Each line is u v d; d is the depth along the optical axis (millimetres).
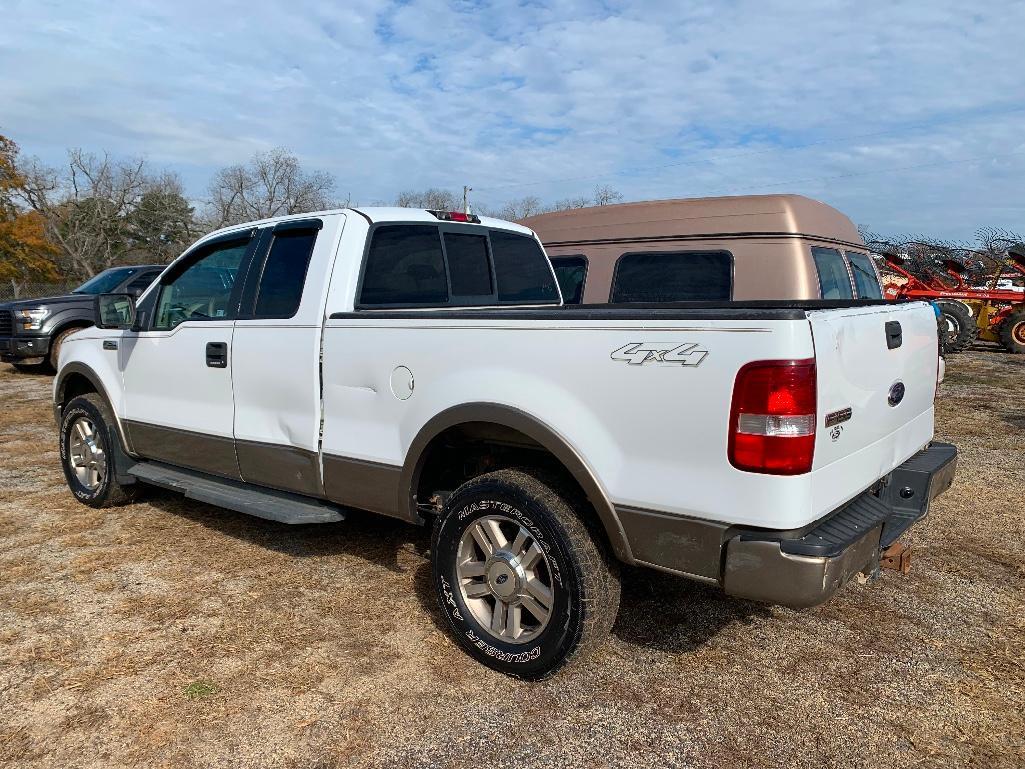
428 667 3152
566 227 7734
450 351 3193
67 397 5613
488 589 3133
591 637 2869
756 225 6641
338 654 3248
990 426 7910
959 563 4258
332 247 3811
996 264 17422
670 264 7020
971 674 3111
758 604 3740
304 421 3809
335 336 3643
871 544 2699
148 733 2703
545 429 2879
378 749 2623
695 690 2992
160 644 3322
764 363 2434
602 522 2820
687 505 2604
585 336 2801
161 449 4715
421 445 3295
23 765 2531
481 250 4633
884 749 2635
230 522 4938
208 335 4273
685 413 2584
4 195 39625
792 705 2893
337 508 3875
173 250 51312
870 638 3412
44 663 3160
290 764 2547
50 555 4363
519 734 2707
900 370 3170
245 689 2977
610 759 2572
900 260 14672
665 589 3912
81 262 47344
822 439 2520
